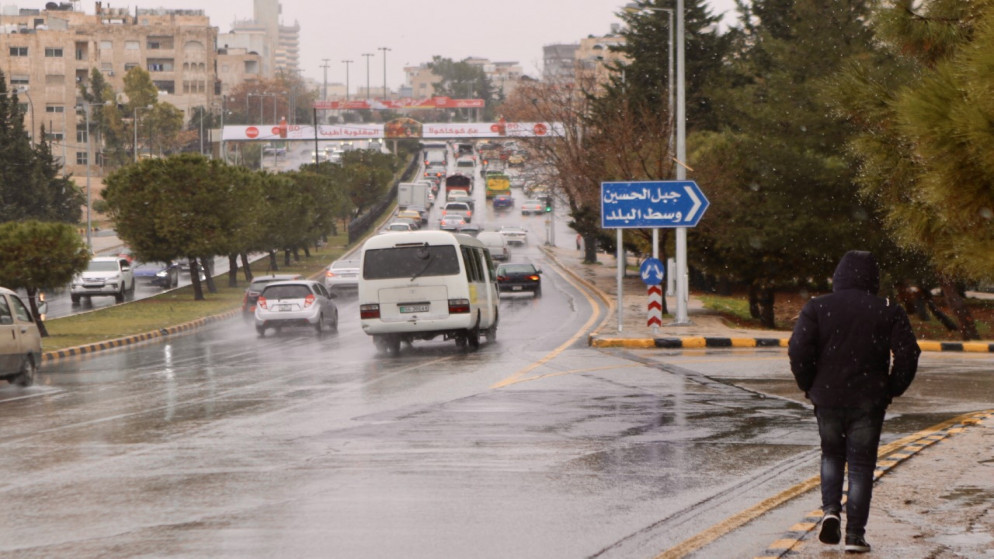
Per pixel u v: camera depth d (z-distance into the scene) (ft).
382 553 42.09
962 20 56.39
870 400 40.55
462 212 608.60
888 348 40.75
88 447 70.38
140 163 297.74
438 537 44.68
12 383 118.11
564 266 417.69
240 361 144.56
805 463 62.23
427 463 62.54
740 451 66.49
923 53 57.57
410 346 166.81
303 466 61.98
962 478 54.65
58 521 48.32
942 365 126.41
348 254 499.51
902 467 57.93
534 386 103.09
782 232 202.28
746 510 49.11
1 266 192.03
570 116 362.53
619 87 335.67
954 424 75.82
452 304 151.33
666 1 329.52
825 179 197.98
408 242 152.25
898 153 55.47
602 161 287.48
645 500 52.21
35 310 198.18
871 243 199.93
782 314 259.60
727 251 223.10
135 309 271.08
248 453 66.80
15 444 72.33
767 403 89.61
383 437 72.64
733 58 337.31
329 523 47.34
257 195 316.60
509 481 57.06
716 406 87.76
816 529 44.45
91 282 293.23
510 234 538.88
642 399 92.48
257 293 244.01
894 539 42.39
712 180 221.66
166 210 291.79
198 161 296.30
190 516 49.06
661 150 230.68
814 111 202.08
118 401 98.63
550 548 42.83
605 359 132.98
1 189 498.69
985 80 48.08
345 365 133.39
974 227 51.44
